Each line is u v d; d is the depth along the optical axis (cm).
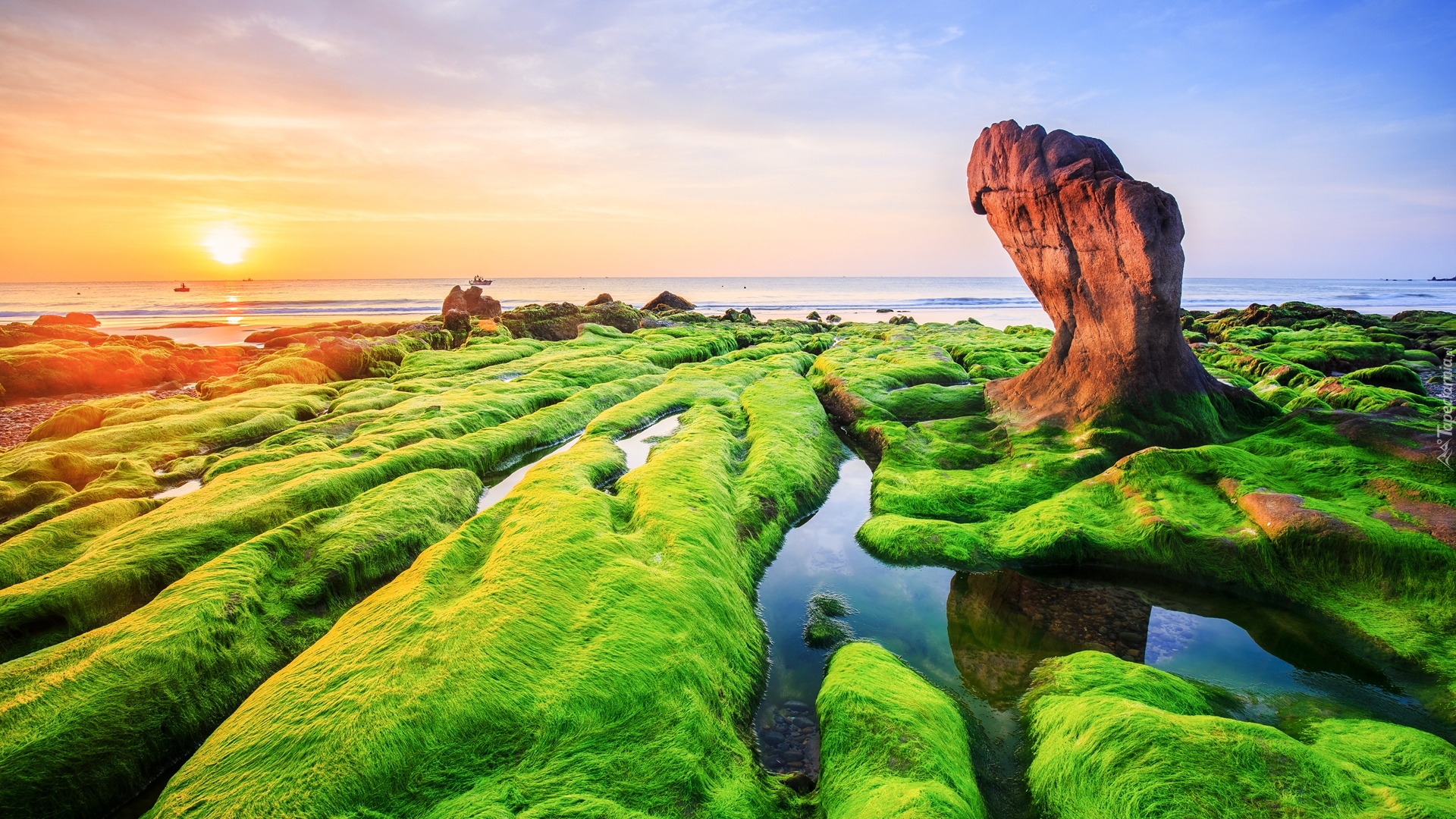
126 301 13525
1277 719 831
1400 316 5438
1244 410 1781
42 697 806
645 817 640
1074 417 1861
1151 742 669
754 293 19012
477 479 1825
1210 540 1214
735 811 681
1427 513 1136
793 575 1327
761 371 3475
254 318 9300
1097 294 1820
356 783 643
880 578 1305
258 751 695
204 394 3181
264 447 2033
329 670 813
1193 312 6700
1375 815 570
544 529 1171
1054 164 1866
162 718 841
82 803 747
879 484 1753
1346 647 993
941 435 2020
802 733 862
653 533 1234
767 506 1559
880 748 730
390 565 1259
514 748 704
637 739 738
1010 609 1160
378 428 2248
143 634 918
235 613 1010
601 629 896
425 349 4650
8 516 1599
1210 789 608
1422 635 953
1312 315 5469
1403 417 1510
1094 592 1211
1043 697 865
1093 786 658
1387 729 748
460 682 759
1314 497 1291
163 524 1338
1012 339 4331
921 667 989
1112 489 1446
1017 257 2064
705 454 1756
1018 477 1648
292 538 1248
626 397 3022
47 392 3434
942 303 13675
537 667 812
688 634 934
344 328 5959
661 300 8412
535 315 5981
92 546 1340
